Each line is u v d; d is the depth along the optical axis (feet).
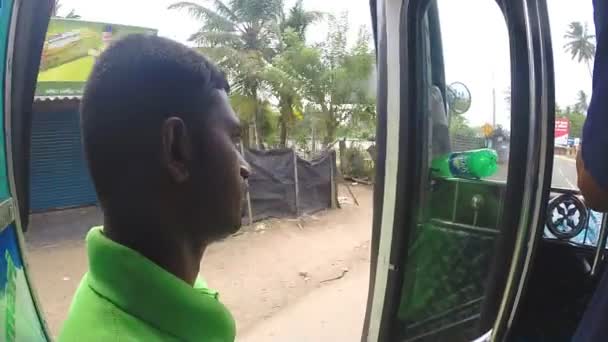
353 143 53.31
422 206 4.87
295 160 32.17
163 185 2.00
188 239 2.13
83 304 1.95
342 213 34.94
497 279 4.55
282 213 31.86
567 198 5.69
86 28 32.35
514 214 4.36
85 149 2.06
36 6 2.97
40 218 32.35
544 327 5.96
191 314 2.00
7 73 2.76
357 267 23.53
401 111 4.61
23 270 3.18
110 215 2.05
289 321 17.40
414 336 5.09
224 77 2.36
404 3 4.54
